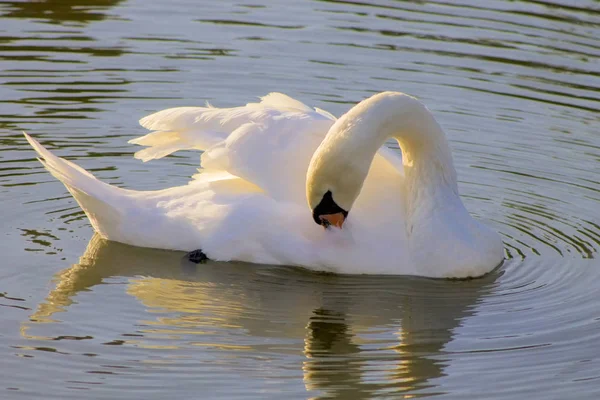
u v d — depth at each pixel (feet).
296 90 63.16
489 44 70.28
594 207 51.72
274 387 34.50
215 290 42.11
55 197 50.60
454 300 41.91
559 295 42.57
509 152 57.47
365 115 42.01
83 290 41.55
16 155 54.49
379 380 35.29
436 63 67.41
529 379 35.68
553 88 64.75
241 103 61.52
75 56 67.31
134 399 33.53
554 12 76.28
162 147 46.09
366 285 42.93
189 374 35.17
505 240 47.98
